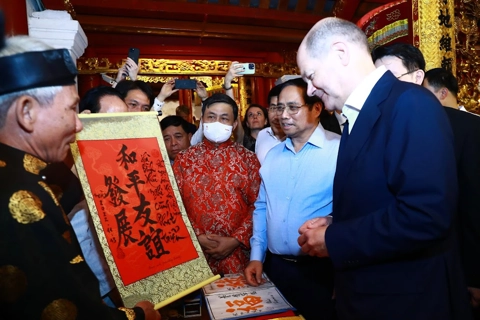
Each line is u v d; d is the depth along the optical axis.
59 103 0.79
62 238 0.73
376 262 0.96
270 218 1.63
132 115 1.21
